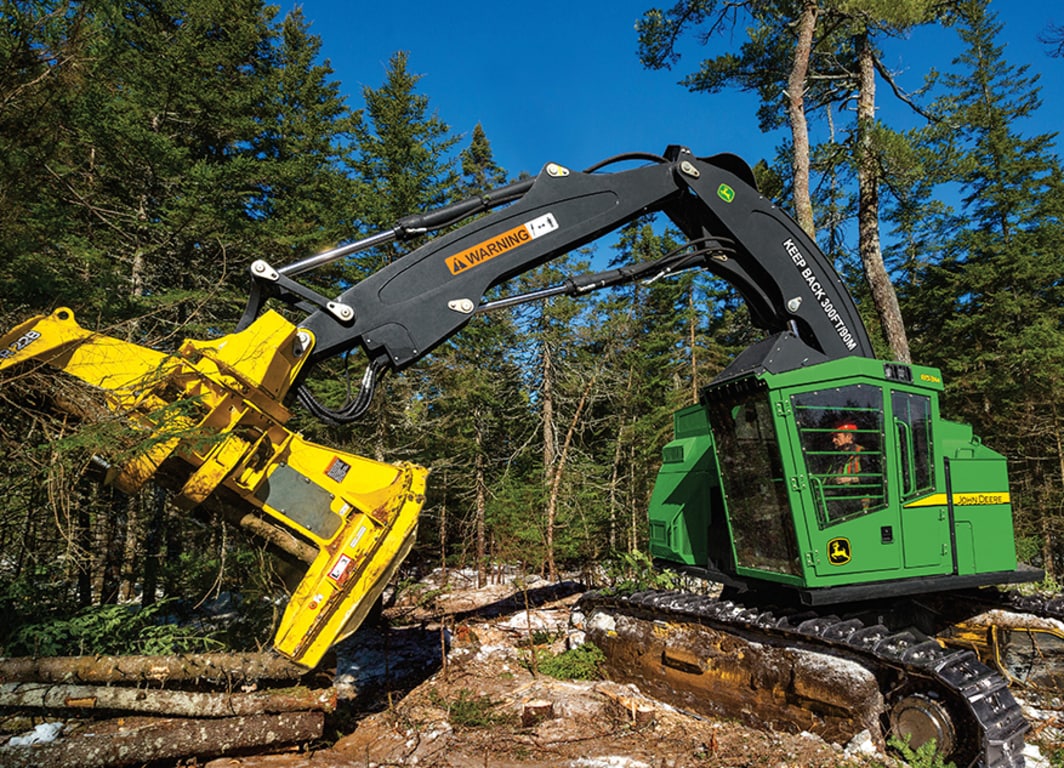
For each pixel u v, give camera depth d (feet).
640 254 64.75
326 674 16.42
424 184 47.39
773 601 18.93
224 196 35.63
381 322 16.70
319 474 16.26
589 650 22.11
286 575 19.52
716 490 20.93
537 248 18.13
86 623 16.96
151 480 15.75
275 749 15.14
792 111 42.09
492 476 55.47
